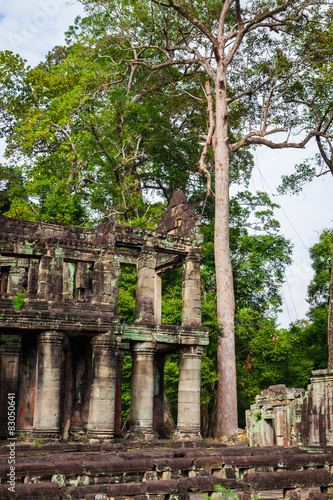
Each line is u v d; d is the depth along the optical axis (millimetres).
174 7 36344
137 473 17078
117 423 26906
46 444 21000
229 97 41594
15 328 21828
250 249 42938
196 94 44875
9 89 45188
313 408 21438
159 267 29781
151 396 25219
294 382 39281
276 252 43531
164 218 29781
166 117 44781
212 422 36906
